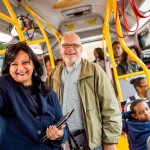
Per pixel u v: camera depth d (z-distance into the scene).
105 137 2.15
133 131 2.75
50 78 2.56
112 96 2.23
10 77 1.57
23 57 1.52
